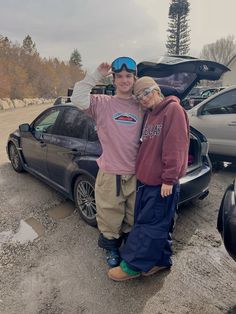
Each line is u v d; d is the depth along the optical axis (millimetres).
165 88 3035
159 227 2250
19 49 33250
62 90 42219
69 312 2191
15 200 4070
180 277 2555
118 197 2422
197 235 3203
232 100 4980
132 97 2307
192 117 5535
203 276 2570
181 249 2955
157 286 2449
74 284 2471
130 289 2414
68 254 2877
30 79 33562
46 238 3158
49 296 2344
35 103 28891
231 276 2570
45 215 3645
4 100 22078
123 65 2143
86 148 3205
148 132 2184
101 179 2436
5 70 26922
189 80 3373
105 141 2354
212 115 5234
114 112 2277
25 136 4551
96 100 2301
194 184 3221
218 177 5086
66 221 3506
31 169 4660
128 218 2564
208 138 5277
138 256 2299
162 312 2184
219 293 2373
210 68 3312
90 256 2842
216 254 2877
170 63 3037
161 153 2148
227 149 5062
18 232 3277
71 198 3652
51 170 3945
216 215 3650
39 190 4402
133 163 2348
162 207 2240
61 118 3764
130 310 2205
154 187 2229
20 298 2326
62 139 3619
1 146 7430
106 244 2637
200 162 3498
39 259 2803
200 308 2223
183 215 3645
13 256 2850
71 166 3393
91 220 3330
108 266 2691
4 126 11578
